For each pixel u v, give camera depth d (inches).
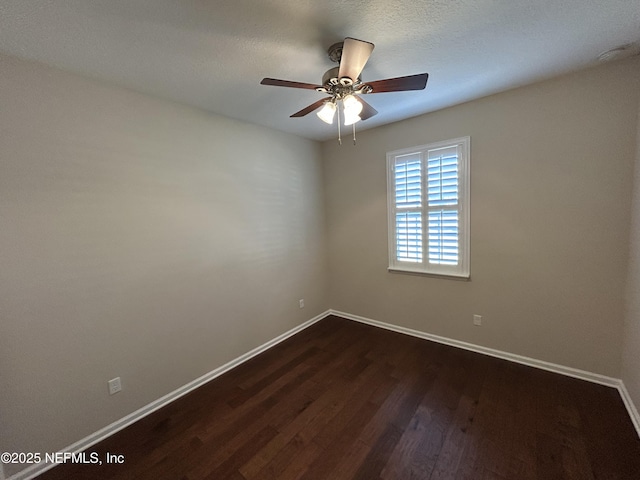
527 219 97.3
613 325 85.9
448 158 110.8
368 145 135.5
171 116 91.5
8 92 62.2
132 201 82.7
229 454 70.1
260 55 67.7
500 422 75.9
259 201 121.0
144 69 71.9
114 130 78.8
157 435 77.2
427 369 102.7
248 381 101.0
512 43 67.6
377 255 138.9
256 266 120.3
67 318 71.4
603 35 65.3
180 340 95.0
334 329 141.8
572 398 83.4
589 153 85.2
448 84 89.4
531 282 98.7
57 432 70.2
